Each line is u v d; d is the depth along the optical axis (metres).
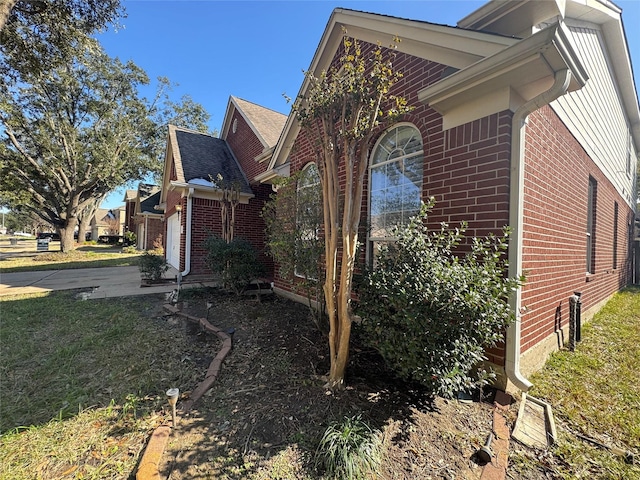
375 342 2.89
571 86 3.13
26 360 3.69
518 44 2.67
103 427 2.46
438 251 3.01
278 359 3.67
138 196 25.80
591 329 5.46
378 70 2.76
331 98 2.76
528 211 3.39
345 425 2.25
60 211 19.03
